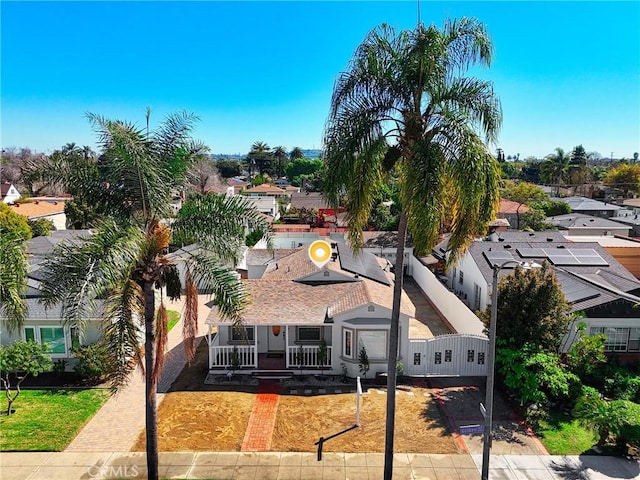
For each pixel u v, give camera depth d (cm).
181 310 2944
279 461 1371
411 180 1080
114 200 1197
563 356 1881
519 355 1670
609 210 6216
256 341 1972
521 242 2939
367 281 2334
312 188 11200
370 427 1560
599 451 1412
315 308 2041
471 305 2800
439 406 1702
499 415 1634
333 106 1192
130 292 1088
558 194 8731
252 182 12706
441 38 1120
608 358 1897
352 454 1408
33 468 1323
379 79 1152
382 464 1359
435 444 1460
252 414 1642
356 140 1155
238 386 1861
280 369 1967
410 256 3853
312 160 14688
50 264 997
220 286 1171
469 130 1091
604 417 1388
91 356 1831
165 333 1193
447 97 1162
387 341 1938
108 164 1187
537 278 1780
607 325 1923
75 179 1185
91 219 1156
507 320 1780
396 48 1166
